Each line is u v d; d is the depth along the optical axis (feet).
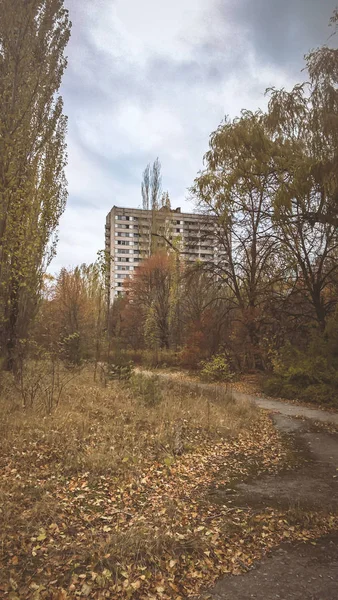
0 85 44.42
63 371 57.93
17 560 12.96
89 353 74.95
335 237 58.08
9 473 20.66
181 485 21.40
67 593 11.55
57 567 12.80
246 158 57.57
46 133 50.75
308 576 12.80
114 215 336.90
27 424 28.37
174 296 118.73
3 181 41.73
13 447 24.12
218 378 76.38
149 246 141.38
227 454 27.86
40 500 17.83
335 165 44.34
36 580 12.07
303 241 63.41
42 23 50.39
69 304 92.94
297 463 26.22
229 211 68.64
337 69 45.19
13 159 42.32
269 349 71.82
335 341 55.21
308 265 65.36
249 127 57.26
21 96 45.52
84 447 25.39
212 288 97.25
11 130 44.19
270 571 13.10
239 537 15.37
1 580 11.83
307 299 67.82
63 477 20.83
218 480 22.62
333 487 21.59
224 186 62.85
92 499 18.61
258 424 38.22
